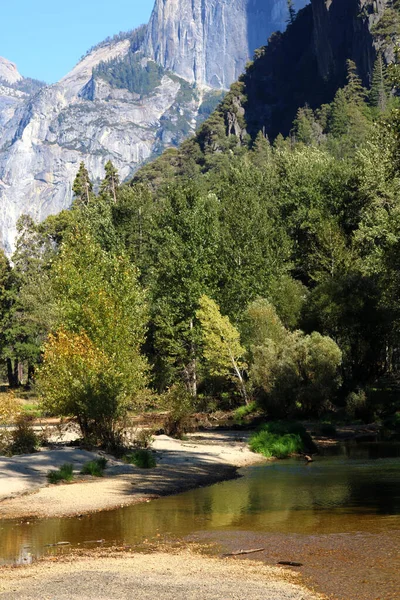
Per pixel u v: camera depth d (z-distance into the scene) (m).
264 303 57.12
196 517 17.12
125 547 14.07
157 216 70.88
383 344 56.38
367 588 10.84
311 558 12.81
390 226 48.81
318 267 70.38
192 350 61.47
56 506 18.75
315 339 48.53
